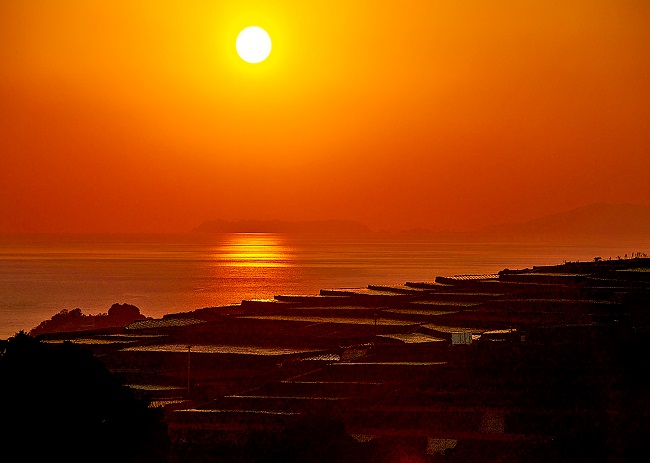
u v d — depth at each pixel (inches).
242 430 7135.8
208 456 6220.5
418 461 6323.8
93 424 5807.1
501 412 7288.4
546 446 6525.6
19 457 5526.6
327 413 7170.3
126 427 5969.5
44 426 5639.8
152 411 6304.1
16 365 5994.1
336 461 6146.7
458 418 7219.5
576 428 6879.9
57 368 6018.7
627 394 7593.5
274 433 6668.3
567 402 7495.1
